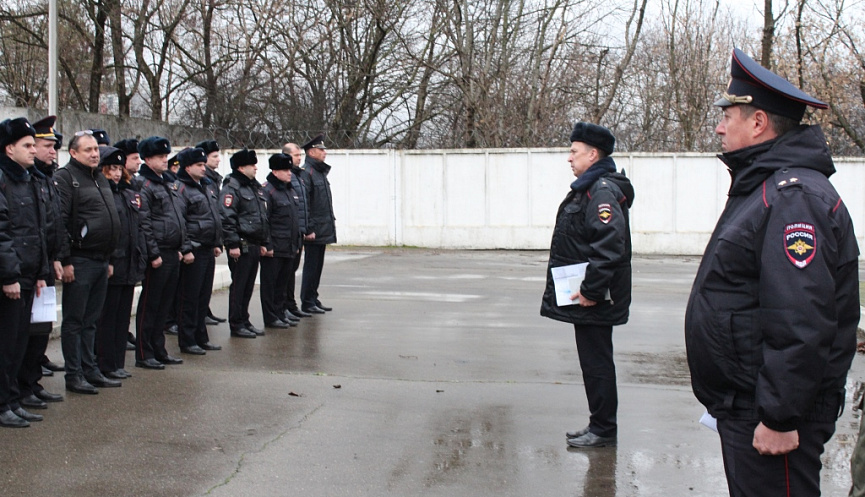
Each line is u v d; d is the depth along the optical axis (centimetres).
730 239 305
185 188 827
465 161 2134
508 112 2666
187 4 2761
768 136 312
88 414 600
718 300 308
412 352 856
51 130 623
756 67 315
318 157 1091
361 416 614
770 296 287
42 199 588
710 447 554
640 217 2084
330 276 1523
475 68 2728
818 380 281
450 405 651
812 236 285
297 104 2703
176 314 966
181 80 2898
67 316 657
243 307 935
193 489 459
